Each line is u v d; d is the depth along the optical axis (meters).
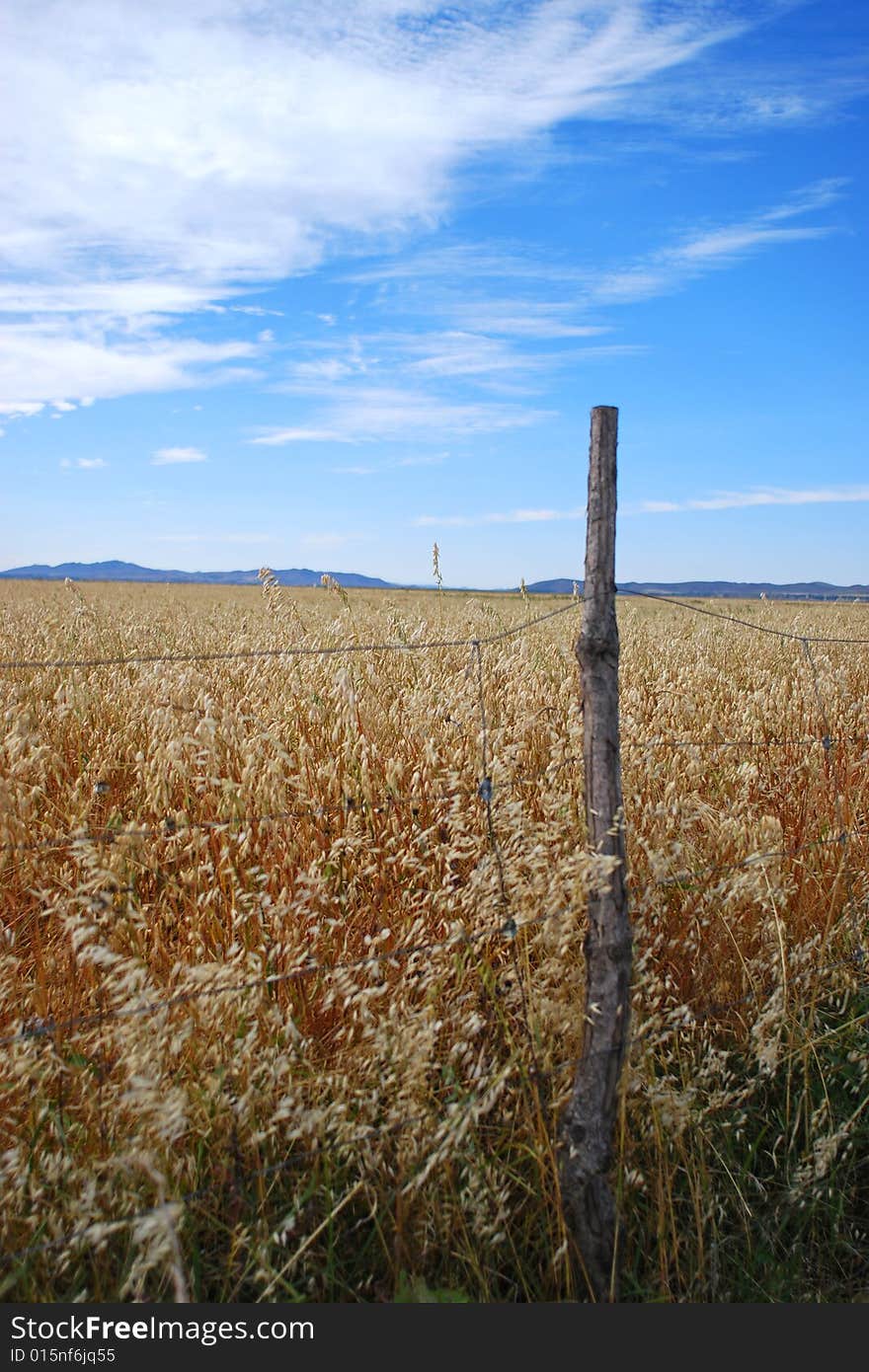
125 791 4.39
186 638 8.56
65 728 5.01
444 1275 2.67
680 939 3.72
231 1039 2.85
